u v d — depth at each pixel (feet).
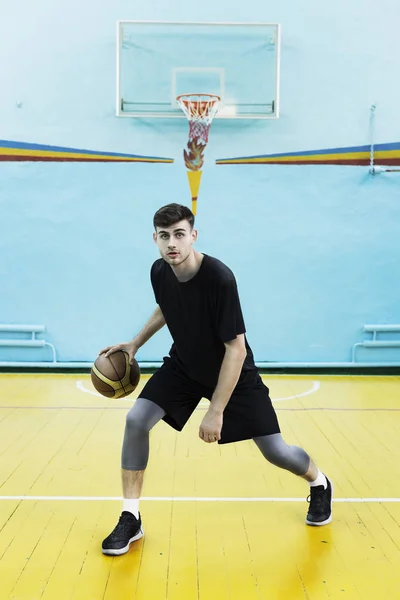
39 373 26.07
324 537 11.62
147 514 12.57
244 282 26.27
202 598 9.56
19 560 10.68
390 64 25.70
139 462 11.09
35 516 12.41
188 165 25.75
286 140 25.85
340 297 26.43
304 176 25.98
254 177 25.90
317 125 25.82
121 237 25.94
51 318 26.14
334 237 26.21
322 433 18.37
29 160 25.64
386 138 25.94
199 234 26.09
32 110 25.50
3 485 14.01
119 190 25.81
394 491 13.92
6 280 25.99
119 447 16.78
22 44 25.31
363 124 25.88
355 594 9.71
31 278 25.99
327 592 9.77
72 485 14.06
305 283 26.30
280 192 26.00
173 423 11.32
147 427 10.96
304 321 26.45
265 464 15.48
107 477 14.56
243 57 25.34
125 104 25.46
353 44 25.63
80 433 18.01
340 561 10.74
